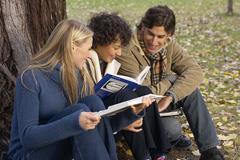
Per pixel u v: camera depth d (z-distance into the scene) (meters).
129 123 3.90
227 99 7.17
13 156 3.69
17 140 3.65
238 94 7.40
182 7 17.55
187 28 13.52
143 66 4.79
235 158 5.15
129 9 17.44
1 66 4.47
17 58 4.56
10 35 4.51
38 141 3.36
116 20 4.16
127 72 4.73
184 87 4.79
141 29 4.73
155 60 4.85
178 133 4.93
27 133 3.37
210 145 4.79
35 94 3.48
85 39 3.60
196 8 17.19
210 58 10.02
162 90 4.78
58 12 4.84
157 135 4.32
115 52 4.25
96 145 3.49
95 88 4.03
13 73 4.60
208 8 17.00
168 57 4.95
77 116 3.35
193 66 5.02
